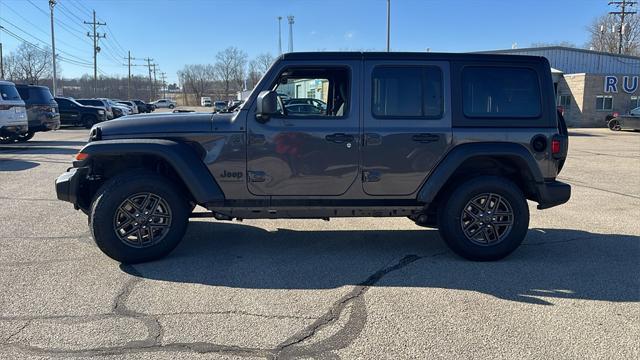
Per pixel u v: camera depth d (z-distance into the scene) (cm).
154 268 483
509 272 484
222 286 439
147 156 506
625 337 350
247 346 332
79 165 479
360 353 324
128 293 420
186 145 493
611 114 3141
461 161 501
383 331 355
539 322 372
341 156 500
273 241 585
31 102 1764
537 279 465
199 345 333
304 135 495
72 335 344
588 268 498
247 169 497
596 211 767
